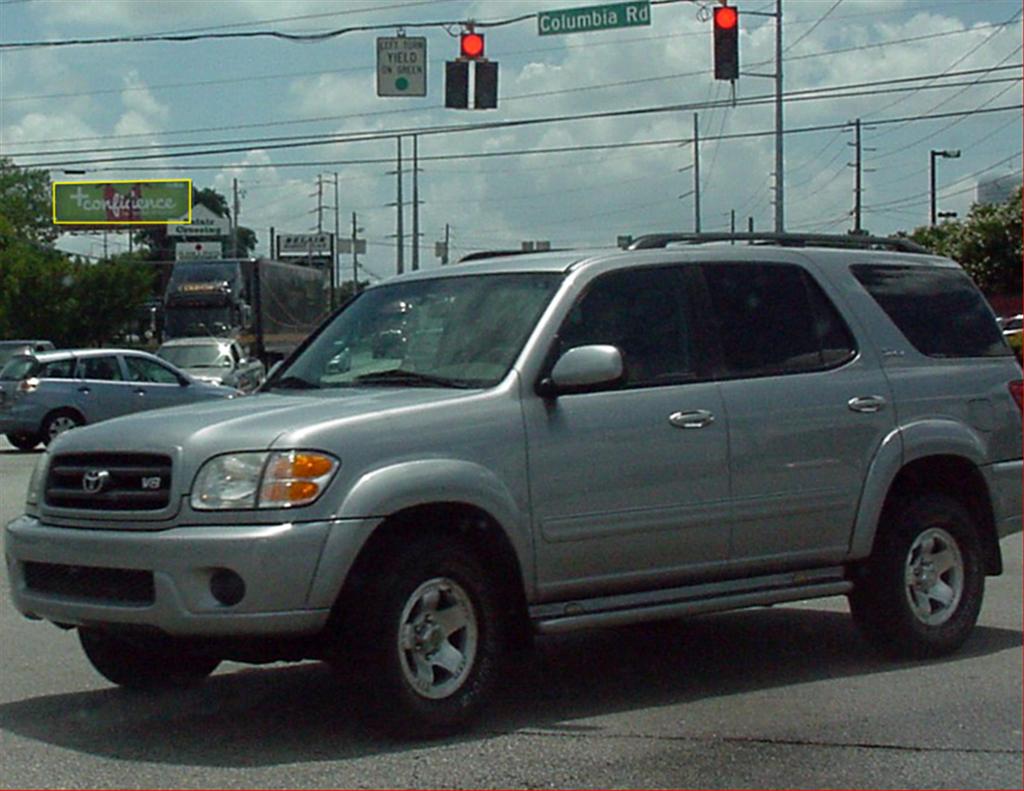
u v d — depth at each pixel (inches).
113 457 291.6
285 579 273.3
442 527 295.4
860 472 352.5
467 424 297.4
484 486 294.7
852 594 363.6
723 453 330.0
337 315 360.8
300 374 343.3
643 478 318.0
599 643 391.9
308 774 270.5
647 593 323.3
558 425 308.3
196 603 274.5
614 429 314.7
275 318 1982.0
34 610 298.5
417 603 287.7
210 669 341.7
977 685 339.3
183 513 279.0
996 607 434.9
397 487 283.3
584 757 281.0
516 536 300.2
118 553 281.3
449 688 292.8
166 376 1088.2
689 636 399.2
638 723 306.0
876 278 373.4
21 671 359.6
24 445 1080.2
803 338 352.8
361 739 293.1
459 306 333.1
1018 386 388.5
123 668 329.7
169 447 283.6
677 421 323.6
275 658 294.5
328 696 331.9
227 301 1840.6
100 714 317.4
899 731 299.4
